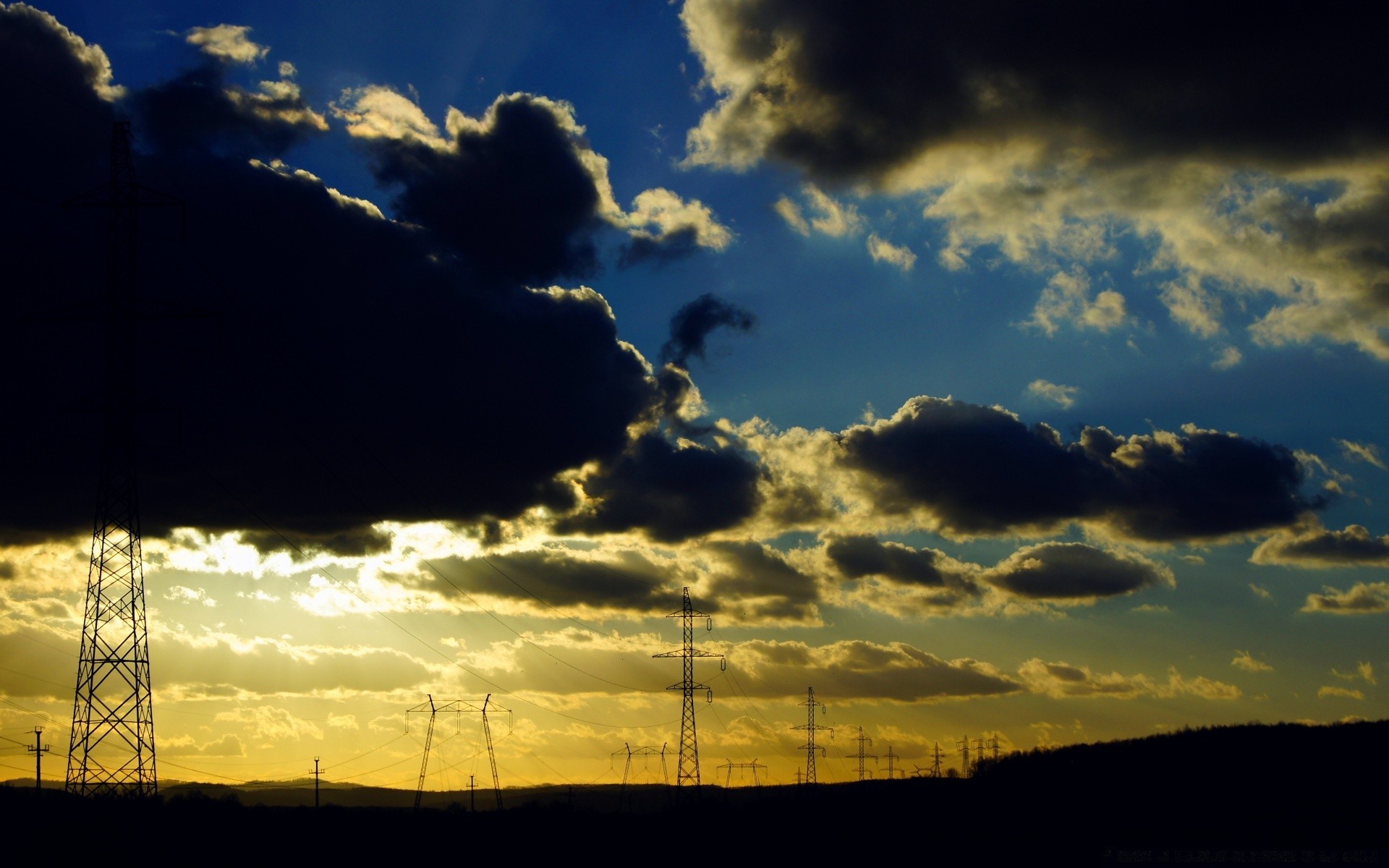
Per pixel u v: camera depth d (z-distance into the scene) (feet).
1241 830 277.64
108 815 215.72
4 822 216.95
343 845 266.36
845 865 253.85
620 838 309.01
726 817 364.38
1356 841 261.85
